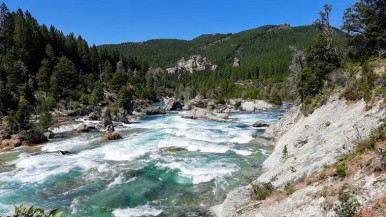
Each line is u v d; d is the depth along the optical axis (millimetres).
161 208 23703
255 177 29641
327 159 20766
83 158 38938
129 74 178875
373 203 13992
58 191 27812
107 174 32031
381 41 42969
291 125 44656
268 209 18203
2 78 96375
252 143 45469
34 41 125938
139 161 36469
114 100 111562
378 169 15695
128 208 23875
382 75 27438
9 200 26000
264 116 86438
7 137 51719
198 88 189000
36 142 50625
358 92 29625
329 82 41500
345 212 13984
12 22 130375
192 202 24656
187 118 80938
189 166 33938
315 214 15375
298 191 18188
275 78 178500
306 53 51969
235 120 75250
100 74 152750
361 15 45938
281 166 26203
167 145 44562
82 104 97812
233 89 159750
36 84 110938
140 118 84125
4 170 34688
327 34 54125
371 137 18984
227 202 21109
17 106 78500
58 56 142250
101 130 63094
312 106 38906
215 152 40344
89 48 181750
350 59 49281
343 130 25125
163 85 195500
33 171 33812
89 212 23453
